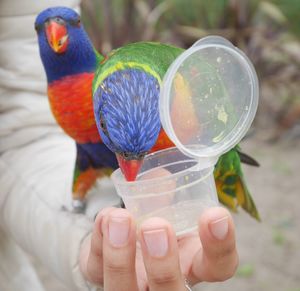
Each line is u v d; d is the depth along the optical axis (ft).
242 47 4.72
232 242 1.01
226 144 1.09
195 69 1.05
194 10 4.86
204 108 1.09
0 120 1.63
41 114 1.64
